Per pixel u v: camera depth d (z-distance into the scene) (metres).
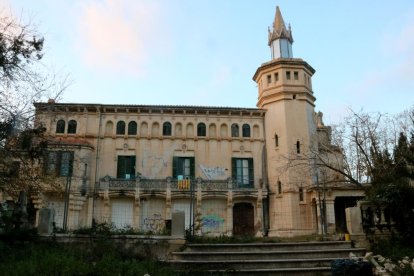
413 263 11.75
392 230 15.72
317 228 32.97
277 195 35.31
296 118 36.81
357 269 11.96
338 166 29.28
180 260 13.85
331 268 12.62
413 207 14.97
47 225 15.23
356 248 14.86
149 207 34.69
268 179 36.53
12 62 14.39
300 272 12.98
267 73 39.06
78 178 32.53
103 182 34.22
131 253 13.98
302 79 38.12
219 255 14.18
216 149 37.06
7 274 9.85
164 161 36.31
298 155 33.38
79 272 10.37
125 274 10.72
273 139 37.06
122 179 34.56
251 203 35.72
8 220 14.89
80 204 32.69
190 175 36.12
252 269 13.11
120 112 37.09
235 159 36.94
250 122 38.16
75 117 36.34
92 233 14.97
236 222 35.19
